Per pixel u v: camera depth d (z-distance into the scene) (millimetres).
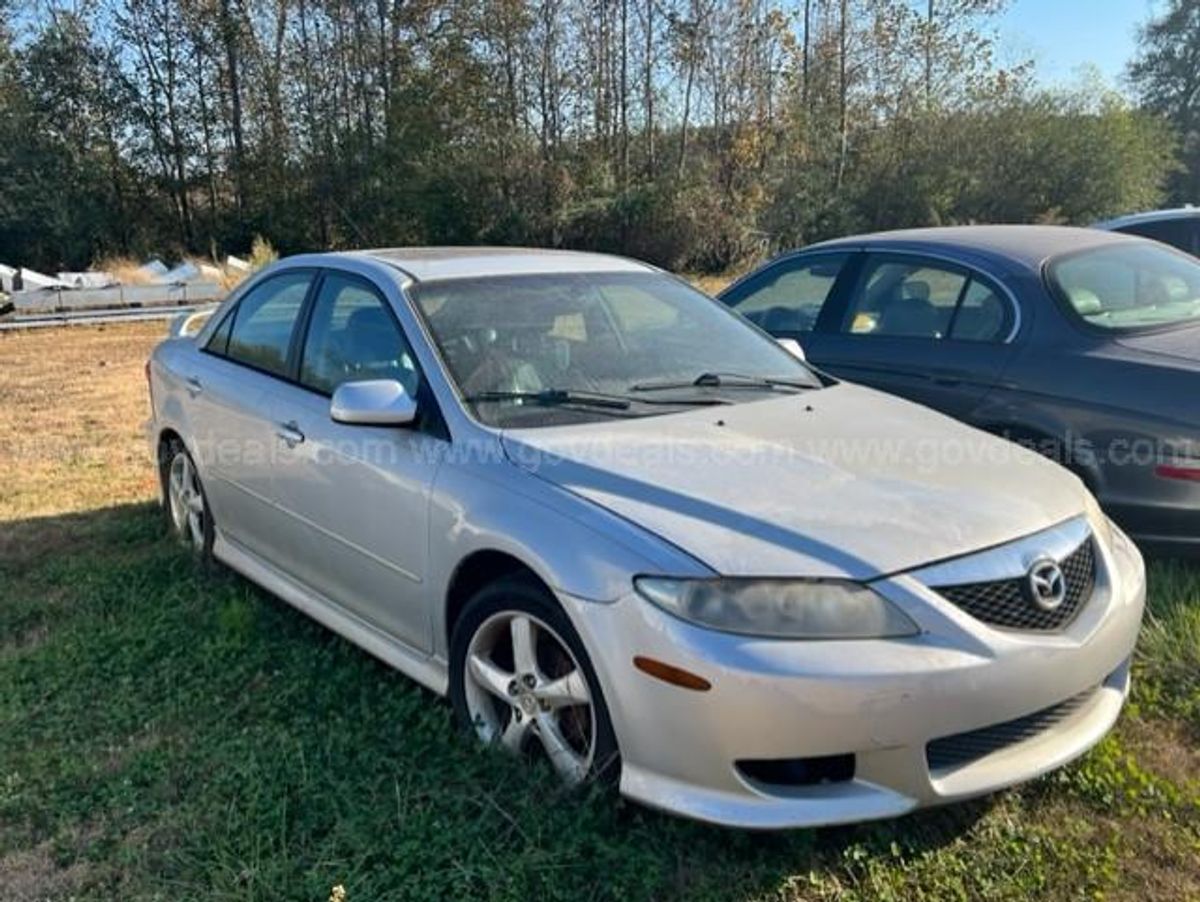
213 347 4586
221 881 2455
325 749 3012
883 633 2348
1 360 11789
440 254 4020
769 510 2559
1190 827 2723
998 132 30359
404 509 3125
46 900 2447
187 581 4543
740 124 31703
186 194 34062
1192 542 4086
